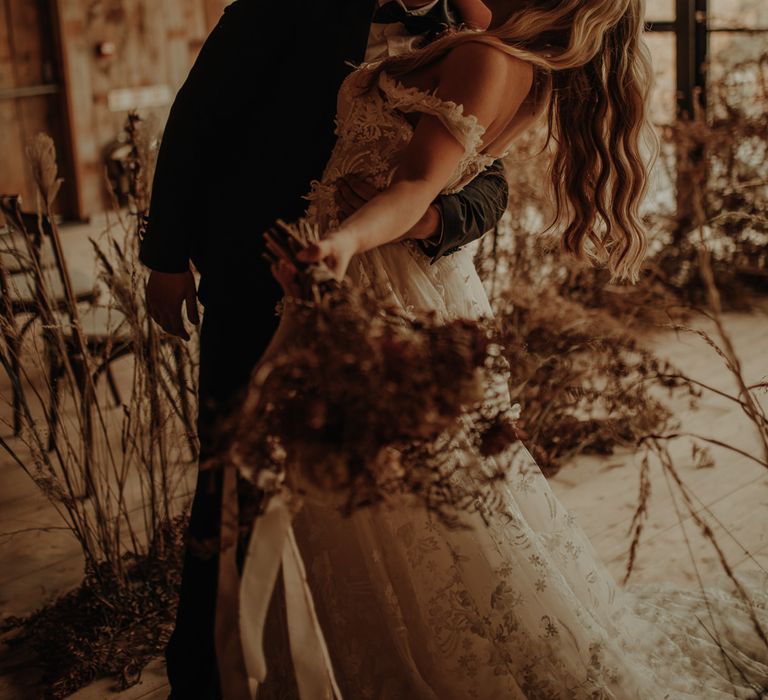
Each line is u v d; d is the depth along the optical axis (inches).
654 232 176.2
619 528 110.7
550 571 73.0
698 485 119.5
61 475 126.2
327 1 69.1
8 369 99.4
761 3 206.2
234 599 59.4
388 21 70.1
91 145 293.9
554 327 114.3
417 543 69.6
